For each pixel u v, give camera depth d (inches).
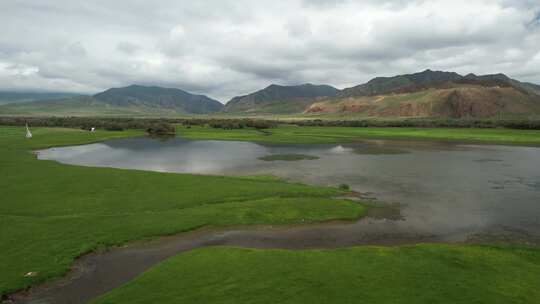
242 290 583.8
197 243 850.1
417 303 539.5
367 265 684.7
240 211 1071.0
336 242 866.1
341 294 566.6
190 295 572.1
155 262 742.5
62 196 1256.2
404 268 670.5
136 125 5300.2
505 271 665.6
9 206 1127.6
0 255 738.8
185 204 1173.7
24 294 606.9
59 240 826.2
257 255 739.4
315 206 1141.7
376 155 2588.6
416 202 1254.9
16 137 3592.5
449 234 930.1
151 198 1236.5
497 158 2413.9
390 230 957.2
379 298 553.6
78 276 675.4
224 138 3932.1
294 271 657.0
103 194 1286.9
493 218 1070.4
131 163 2212.1
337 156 2532.0
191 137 4067.4
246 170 1953.7
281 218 1030.4
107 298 569.9
